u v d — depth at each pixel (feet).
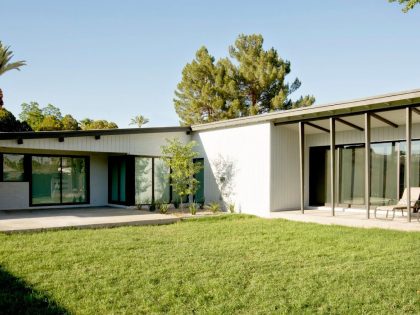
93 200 49.60
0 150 42.70
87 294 15.26
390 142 39.73
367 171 33.17
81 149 41.86
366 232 29.53
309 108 36.09
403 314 13.55
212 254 22.13
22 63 76.59
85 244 24.17
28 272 17.97
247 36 87.25
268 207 41.39
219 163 47.80
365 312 13.71
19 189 43.88
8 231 27.37
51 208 45.62
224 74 87.10
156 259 20.71
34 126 138.92
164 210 42.14
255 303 14.53
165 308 14.03
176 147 43.93
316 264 20.03
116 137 44.70
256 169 43.04
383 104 31.73
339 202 43.83
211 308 13.97
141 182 47.60
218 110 85.35
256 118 42.01
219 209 47.06
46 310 13.64
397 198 38.75
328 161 45.32
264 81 83.05
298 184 44.57
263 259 20.97
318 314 13.52
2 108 93.66
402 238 26.76
